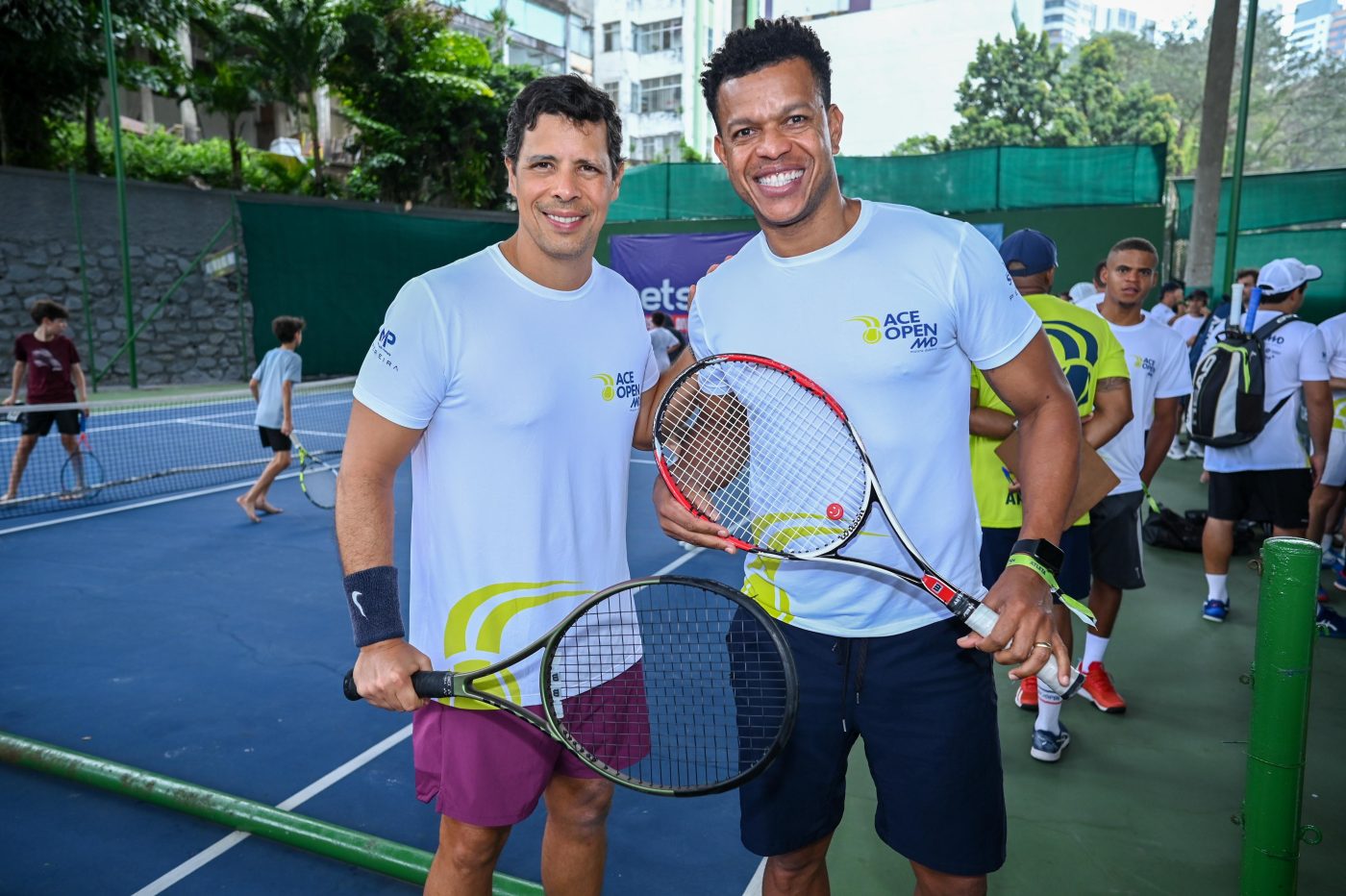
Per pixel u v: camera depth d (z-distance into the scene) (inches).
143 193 624.1
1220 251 576.1
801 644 70.6
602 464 74.7
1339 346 190.5
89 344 583.5
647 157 2080.5
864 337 66.4
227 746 131.6
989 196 553.0
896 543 68.1
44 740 133.1
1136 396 148.4
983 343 66.7
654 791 58.4
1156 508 157.3
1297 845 70.6
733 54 64.3
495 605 70.7
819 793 71.6
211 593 204.1
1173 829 110.8
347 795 118.1
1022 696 144.6
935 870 69.1
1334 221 568.1
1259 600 70.4
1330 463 195.8
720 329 72.7
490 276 69.7
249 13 716.0
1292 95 1557.6
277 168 776.9
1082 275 543.2
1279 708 69.0
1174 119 2000.5
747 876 101.4
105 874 101.7
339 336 682.8
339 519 66.1
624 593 77.6
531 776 72.3
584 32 2046.0
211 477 350.9
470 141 873.5
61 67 636.1
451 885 74.5
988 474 121.7
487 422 68.9
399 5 806.5
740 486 76.8
